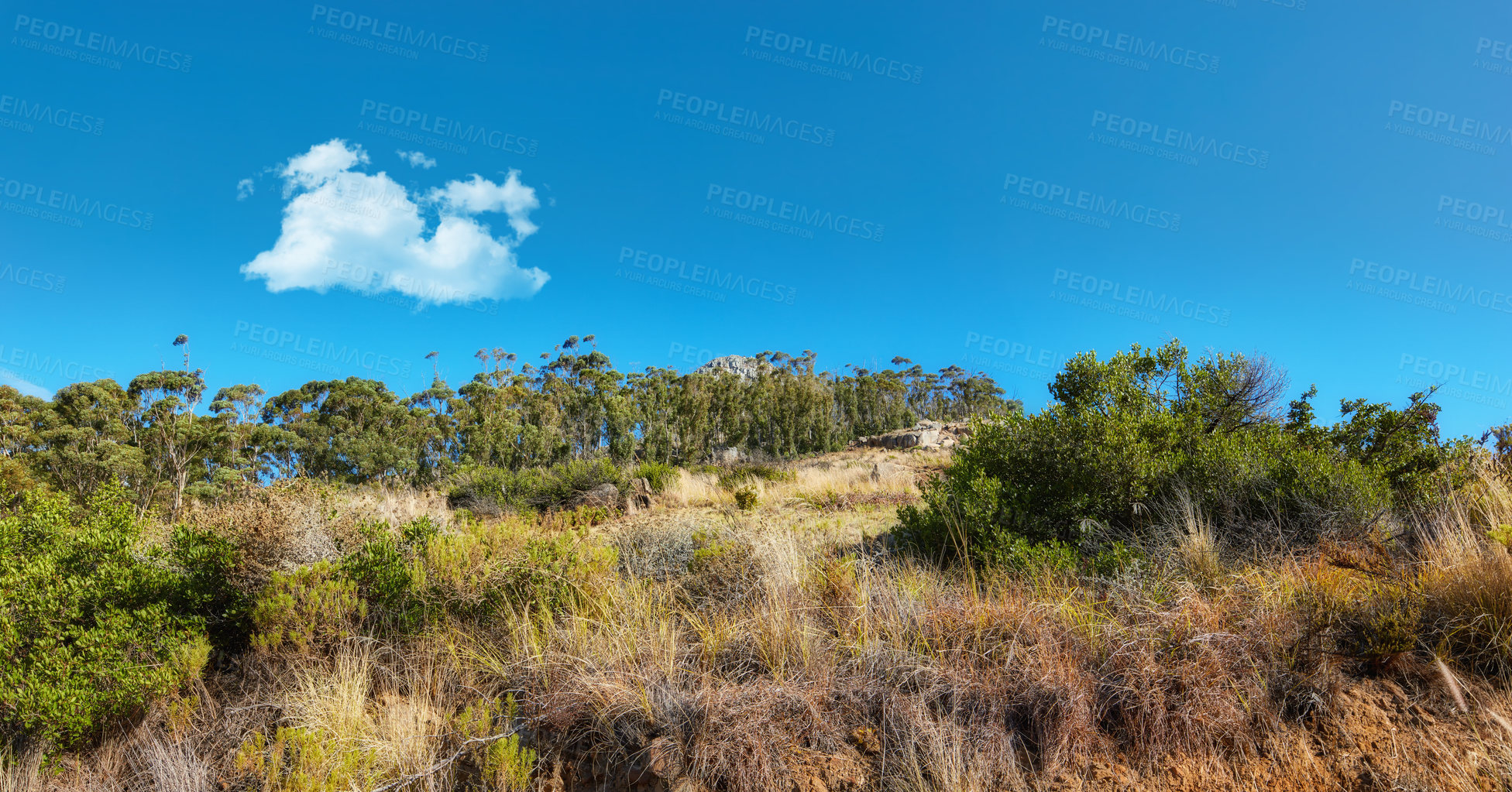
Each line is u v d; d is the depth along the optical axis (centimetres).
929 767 269
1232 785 257
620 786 276
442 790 284
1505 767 243
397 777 290
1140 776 263
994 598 397
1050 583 405
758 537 466
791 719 293
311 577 404
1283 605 331
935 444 2438
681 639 373
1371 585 354
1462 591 318
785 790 267
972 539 524
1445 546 379
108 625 365
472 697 345
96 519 455
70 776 314
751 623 368
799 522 765
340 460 2795
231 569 419
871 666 320
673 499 1111
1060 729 274
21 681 329
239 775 296
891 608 370
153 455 2408
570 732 304
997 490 543
